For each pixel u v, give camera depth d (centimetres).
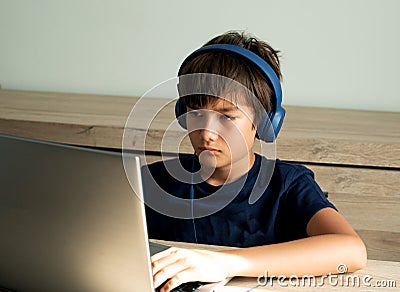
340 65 269
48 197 101
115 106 263
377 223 224
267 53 144
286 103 276
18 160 102
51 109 253
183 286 117
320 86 272
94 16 281
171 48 278
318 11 265
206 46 142
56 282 109
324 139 219
